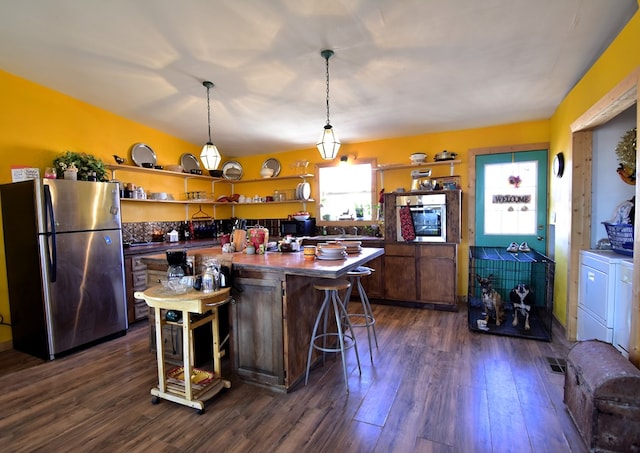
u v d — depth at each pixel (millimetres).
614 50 2197
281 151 5715
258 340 2318
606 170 2854
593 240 2920
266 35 2336
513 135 4188
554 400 2102
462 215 4445
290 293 2248
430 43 2398
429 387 2279
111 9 2111
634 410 1549
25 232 2848
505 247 4254
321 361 2670
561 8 1996
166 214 4789
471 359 2699
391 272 4309
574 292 2996
